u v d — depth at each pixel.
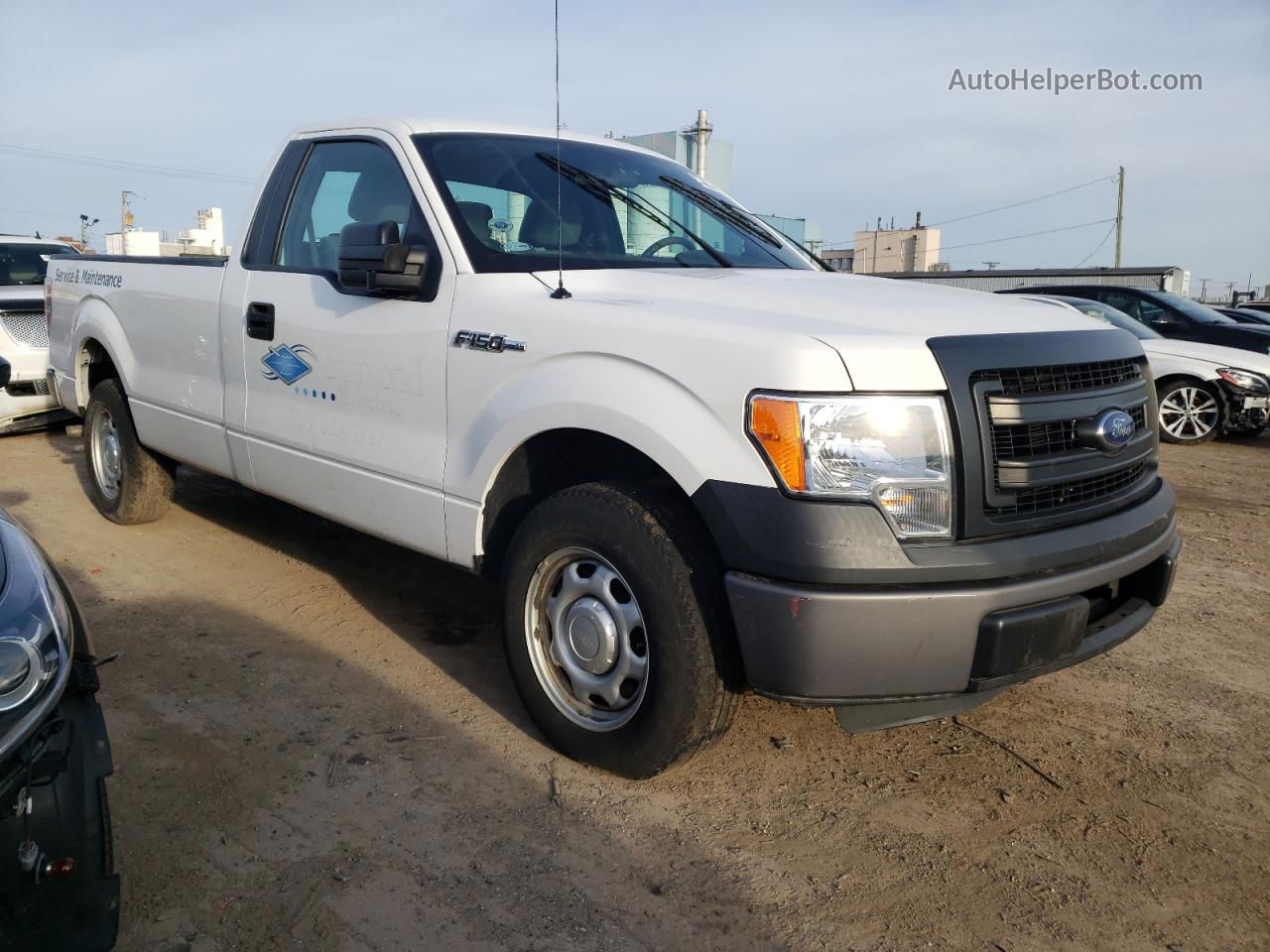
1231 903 2.59
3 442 8.31
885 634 2.52
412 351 3.52
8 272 9.63
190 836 2.76
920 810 2.99
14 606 1.93
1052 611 2.64
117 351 5.31
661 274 3.43
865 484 2.52
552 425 3.02
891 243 51.91
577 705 3.16
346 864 2.65
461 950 2.35
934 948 2.40
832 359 2.54
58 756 1.96
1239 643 4.41
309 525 5.84
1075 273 27.33
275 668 3.87
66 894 1.95
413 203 3.68
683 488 2.76
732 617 2.66
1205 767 3.29
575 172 4.02
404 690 3.70
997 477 2.64
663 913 2.50
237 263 4.46
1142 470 3.23
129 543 5.38
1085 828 2.92
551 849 2.75
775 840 2.82
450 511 3.42
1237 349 10.64
